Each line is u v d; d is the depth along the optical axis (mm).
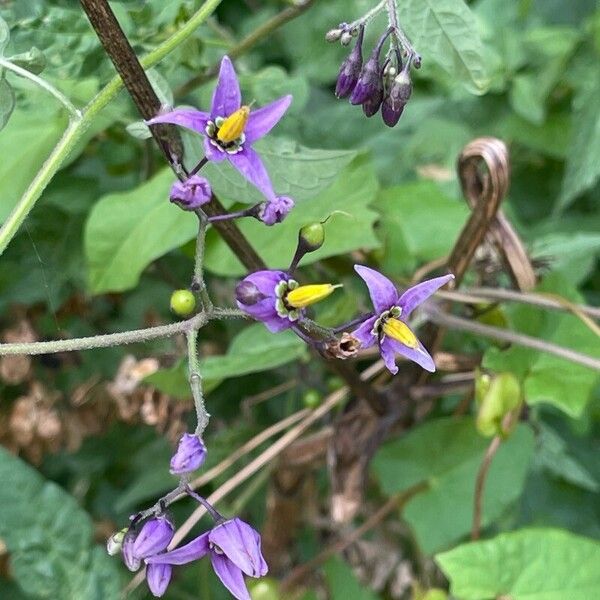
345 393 236
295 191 187
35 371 271
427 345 227
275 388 269
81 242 256
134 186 262
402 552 274
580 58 322
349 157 189
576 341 225
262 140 189
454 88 323
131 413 246
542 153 331
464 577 206
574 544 208
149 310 274
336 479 238
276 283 153
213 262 219
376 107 172
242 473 230
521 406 223
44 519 220
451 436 242
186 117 153
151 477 280
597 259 315
